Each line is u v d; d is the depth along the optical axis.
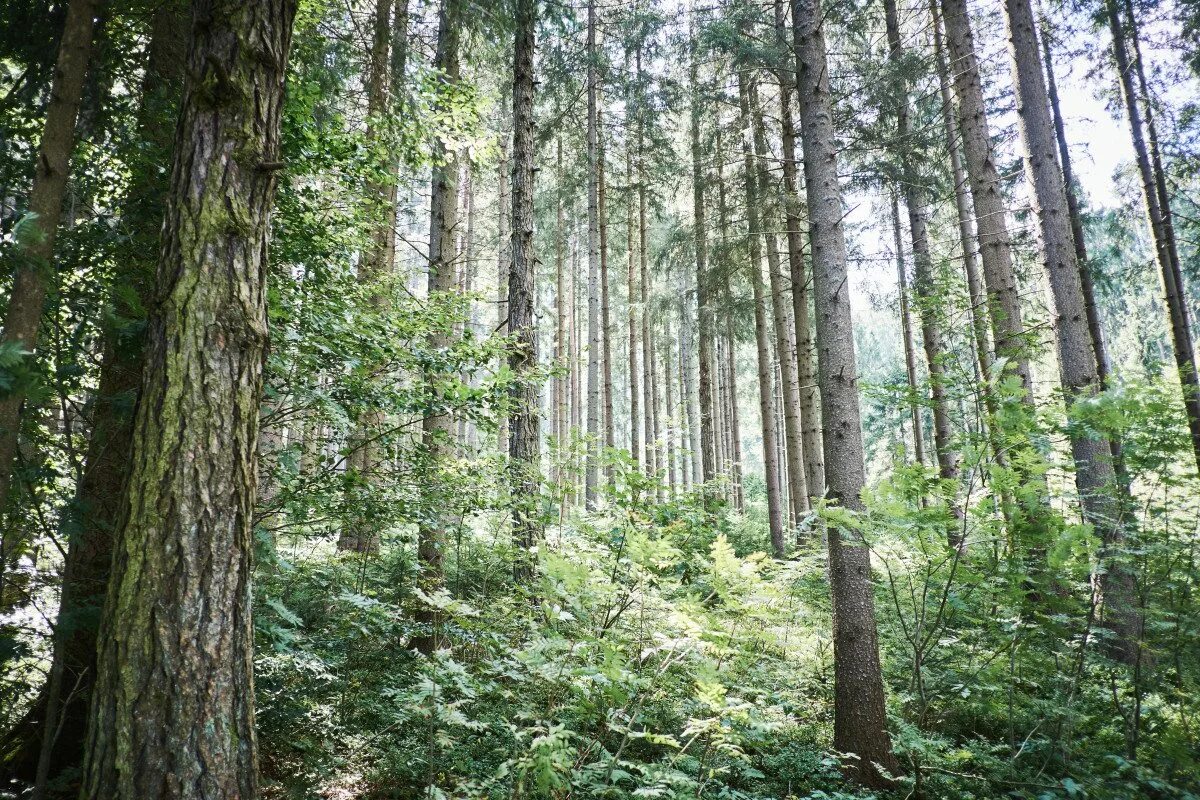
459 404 4.70
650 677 4.00
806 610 7.12
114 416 3.40
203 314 2.53
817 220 4.91
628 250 18.19
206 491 2.44
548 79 11.71
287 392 3.96
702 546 6.05
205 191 2.60
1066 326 6.79
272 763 3.90
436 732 3.68
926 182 10.31
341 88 5.32
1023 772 3.85
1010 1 7.38
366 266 5.52
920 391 4.93
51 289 2.77
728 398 24.62
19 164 3.30
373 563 6.67
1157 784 3.30
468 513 5.29
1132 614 3.93
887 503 4.23
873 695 4.29
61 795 3.23
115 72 3.75
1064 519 4.00
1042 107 7.15
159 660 2.27
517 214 7.35
